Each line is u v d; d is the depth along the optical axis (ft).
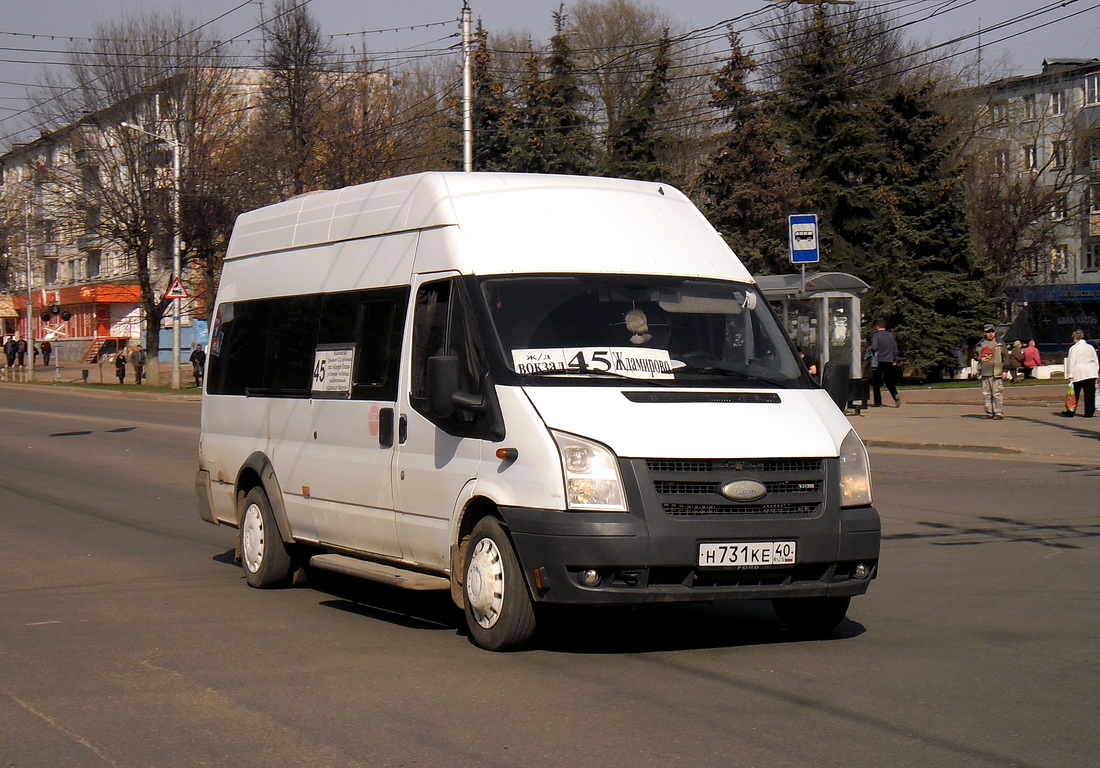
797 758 16.15
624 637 24.07
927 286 129.49
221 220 141.69
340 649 23.43
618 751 16.56
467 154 92.48
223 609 28.07
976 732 17.28
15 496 51.13
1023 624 24.85
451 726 17.90
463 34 92.17
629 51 188.34
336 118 144.25
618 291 24.23
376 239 27.17
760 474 21.24
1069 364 78.23
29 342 189.26
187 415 106.52
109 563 34.94
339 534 27.50
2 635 25.18
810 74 131.64
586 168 156.35
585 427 21.08
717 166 133.90
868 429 71.92
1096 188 173.06
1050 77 214.07
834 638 23.80
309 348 29.12
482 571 22.49
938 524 39.40
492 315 23.18
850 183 131.34
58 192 153.48
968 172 165.89
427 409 24.17
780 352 24.67
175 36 148.15
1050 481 50.37
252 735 17.69
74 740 17.61
